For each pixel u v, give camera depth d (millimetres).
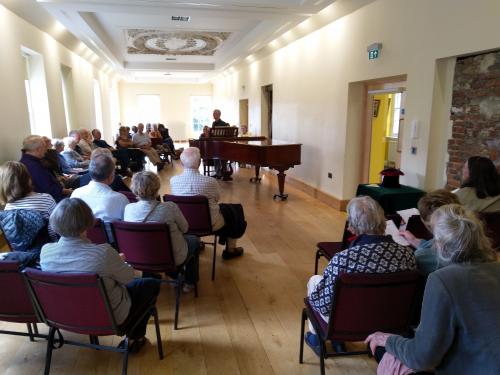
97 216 2736
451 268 1270
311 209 5863
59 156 5426
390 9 4387
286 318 2775
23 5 4859
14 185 2480
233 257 3863
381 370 1579
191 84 17734
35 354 2365
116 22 6773
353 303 1731
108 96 13680
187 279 3047
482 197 2717
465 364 1229
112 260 1852
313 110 6641
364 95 5508
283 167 6375
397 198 3832
